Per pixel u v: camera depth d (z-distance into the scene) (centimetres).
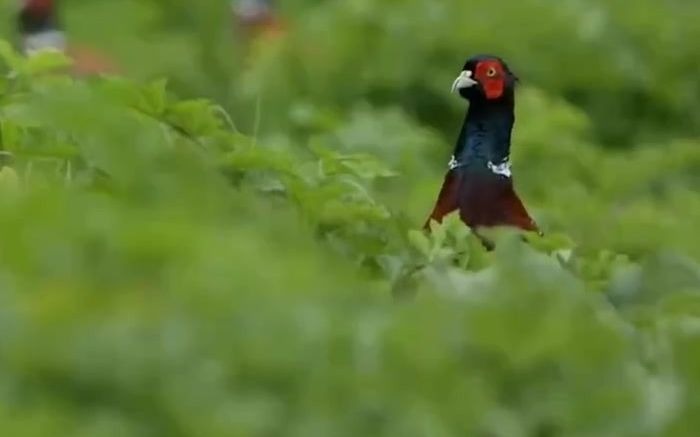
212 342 871
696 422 922
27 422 812
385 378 881
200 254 950
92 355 848
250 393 860
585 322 950
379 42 2294
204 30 3103
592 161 2052
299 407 862
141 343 858
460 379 896
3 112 1215
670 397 929
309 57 2298
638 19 2377
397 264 1146
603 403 921
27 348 845
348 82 2284
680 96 2353
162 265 942
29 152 1184
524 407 920
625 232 1639
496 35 2325
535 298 962
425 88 2273
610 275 1172
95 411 836
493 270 1014
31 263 936
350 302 950
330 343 890
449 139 2252
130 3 3092
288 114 2159
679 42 2375
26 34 2688
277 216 1162
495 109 1347
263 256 977
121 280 929
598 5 2384
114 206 1048
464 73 1352
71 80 1291
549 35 2334
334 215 1199
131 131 1196
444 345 920
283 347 879
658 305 1070
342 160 1298
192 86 2548
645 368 966
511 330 930
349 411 866
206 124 1265
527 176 2023
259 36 2761
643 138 2333
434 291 976
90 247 948
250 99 2281
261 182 1230
